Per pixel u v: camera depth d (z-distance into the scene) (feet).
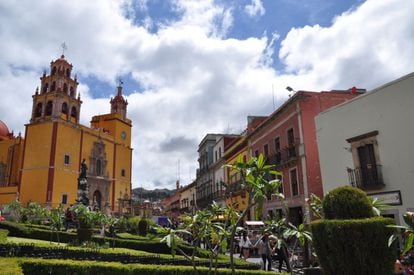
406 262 22.11
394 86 48.08
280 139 81.76
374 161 50.01
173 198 274.77
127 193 195.11
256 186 14.25
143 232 89.66
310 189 68.33
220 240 17.26
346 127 55.16
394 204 45.93
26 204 139.95
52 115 152.15
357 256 18.11
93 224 66.59
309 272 25.17
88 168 164.76
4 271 22.08
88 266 28.17
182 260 35.24
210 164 156.87
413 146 44.73
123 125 203.41
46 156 145.28
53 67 169.37
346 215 20.22
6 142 173.68
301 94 72.43
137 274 28.86
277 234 18.83
